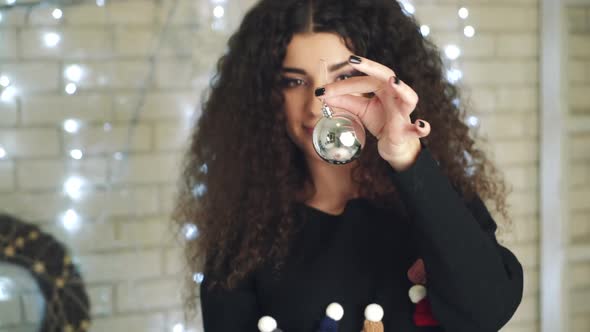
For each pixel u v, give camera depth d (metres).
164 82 1.90
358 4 1.08
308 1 1.06
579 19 2.12
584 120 2.12
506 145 2.14
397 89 0.79
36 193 1.85
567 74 2.12
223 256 1.17
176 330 1.95
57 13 1.83
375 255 1.06
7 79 1.81
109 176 1.89
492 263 0.88
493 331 0.92
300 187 1.17
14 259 1.83
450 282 0.87
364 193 1.10
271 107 1.14
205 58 1.92
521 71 2.14
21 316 1.84
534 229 2.18
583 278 2.20
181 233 1.66
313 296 1.05
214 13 1.92
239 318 1.12
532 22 2.14
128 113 1.89
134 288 1.92
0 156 1.82
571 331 2.18
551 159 2.12
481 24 2.10
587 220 2.20
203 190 1.38
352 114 0.91
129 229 1.91
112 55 1.87
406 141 0.83
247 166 1.18
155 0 1.88
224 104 1.27
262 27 1.13
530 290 2.19
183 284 1.83
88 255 1.89
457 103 1.31
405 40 1.13
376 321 0.98
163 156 1.92
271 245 1.11
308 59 1.04
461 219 0.86
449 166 1.15
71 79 1.85
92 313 1.90
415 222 0.86
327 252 1.07
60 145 1.86
